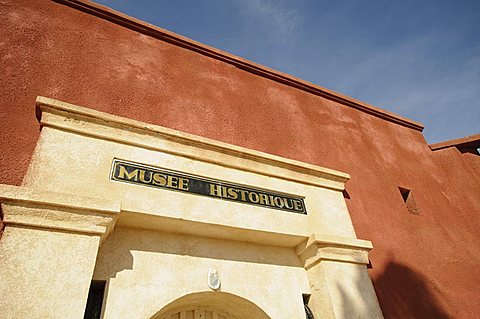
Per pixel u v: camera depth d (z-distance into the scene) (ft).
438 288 14.12
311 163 15.40
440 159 22.06
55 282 7.17
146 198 9.53
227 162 11.77
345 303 10.93
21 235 7.43
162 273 9.39
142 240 9.68
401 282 13.35
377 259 13.52
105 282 8.57
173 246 10.06
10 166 8.67
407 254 14.55
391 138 20.83
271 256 11.79
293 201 12.60
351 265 12.07
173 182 10.32
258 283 10.86
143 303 8.67
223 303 10.53
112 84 12.16
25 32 11.59
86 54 12.41
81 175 8.97
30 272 7.06
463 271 15.56
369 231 14.28
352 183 15.84
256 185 12.01
